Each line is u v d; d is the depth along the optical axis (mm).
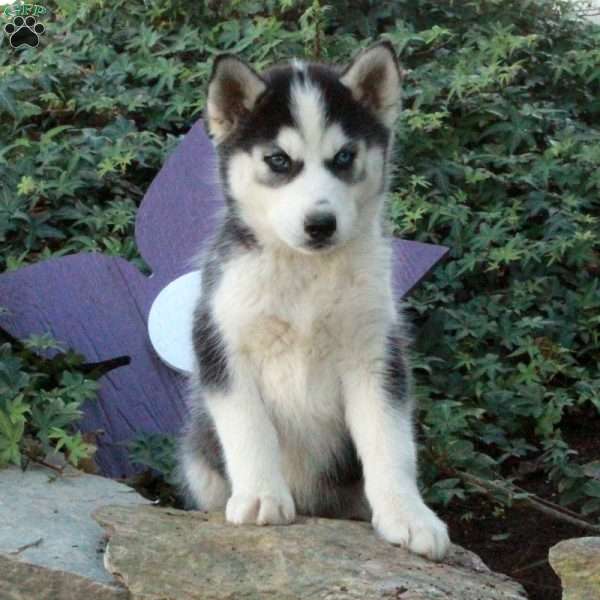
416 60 1992
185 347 1506
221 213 1342
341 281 1246
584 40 2137
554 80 2014
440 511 1459
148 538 1168
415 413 1450
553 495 1475
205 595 1115
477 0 2117
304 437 1293
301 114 1242
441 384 1578
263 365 1268
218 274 1274
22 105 1850
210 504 1329
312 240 1206
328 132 1241
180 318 1520
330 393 1278
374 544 1177
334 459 1313
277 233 1227
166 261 1598
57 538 1202
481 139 1878
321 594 1100
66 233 1734
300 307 1245
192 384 1362
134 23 2066
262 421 1242
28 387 1427
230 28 1987
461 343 1629
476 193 1806
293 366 1265
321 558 1137
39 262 1603
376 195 1277
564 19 2170
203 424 1318
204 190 1622
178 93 1916
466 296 1717
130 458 1443
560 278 1732
